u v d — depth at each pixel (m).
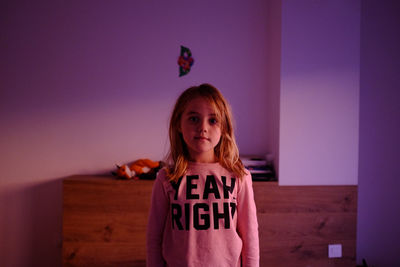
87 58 1.91
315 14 1.69
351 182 1.70
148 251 0.78
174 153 0.85
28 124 1.89
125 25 1.93
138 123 1.94
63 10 1.89
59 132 1.90
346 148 1.70
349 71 1.71
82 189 1.59
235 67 1.99
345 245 1.66
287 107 1.68
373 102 1.99
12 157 1.88
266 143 1.99
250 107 1.99
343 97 1.70
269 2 1.96
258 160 1.75
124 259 1.59
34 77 1.88
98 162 1.92
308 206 1.66
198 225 0.75
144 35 1.94
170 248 0.77
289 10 1.68
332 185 1.68
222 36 1.98
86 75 1.91
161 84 1.95
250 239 0.78
